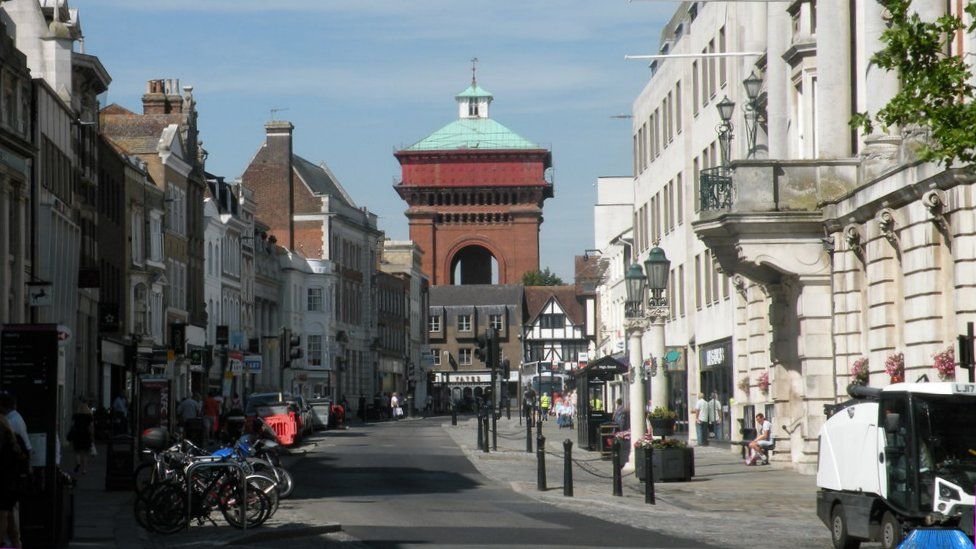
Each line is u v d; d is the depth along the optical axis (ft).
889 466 66.59
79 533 75.25
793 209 122.83
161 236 261.85
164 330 263.08
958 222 91.30
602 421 175.22
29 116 167.84
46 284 135.85
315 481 123.34
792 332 130.82
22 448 57.77
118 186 232.12
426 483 121.90
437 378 644.69
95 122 219.20
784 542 73.51
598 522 84.38
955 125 61.98
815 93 129.59
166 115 284.61
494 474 134.41
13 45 160.76
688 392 202.18
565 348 623.36
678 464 118.52
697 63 195.62
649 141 234.99
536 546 69.41
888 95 110.73
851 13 123.44
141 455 118.83
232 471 78.43
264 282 359.46
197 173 290.56
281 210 402.72
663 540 73.41
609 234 360.69
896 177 101.45
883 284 106.63
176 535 74.74
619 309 316.19
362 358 451.94
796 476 123.44
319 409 263.70
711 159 186.19
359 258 451.94
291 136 405.80
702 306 193.67
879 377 107.04
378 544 70.95
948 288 96.32
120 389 231.09
